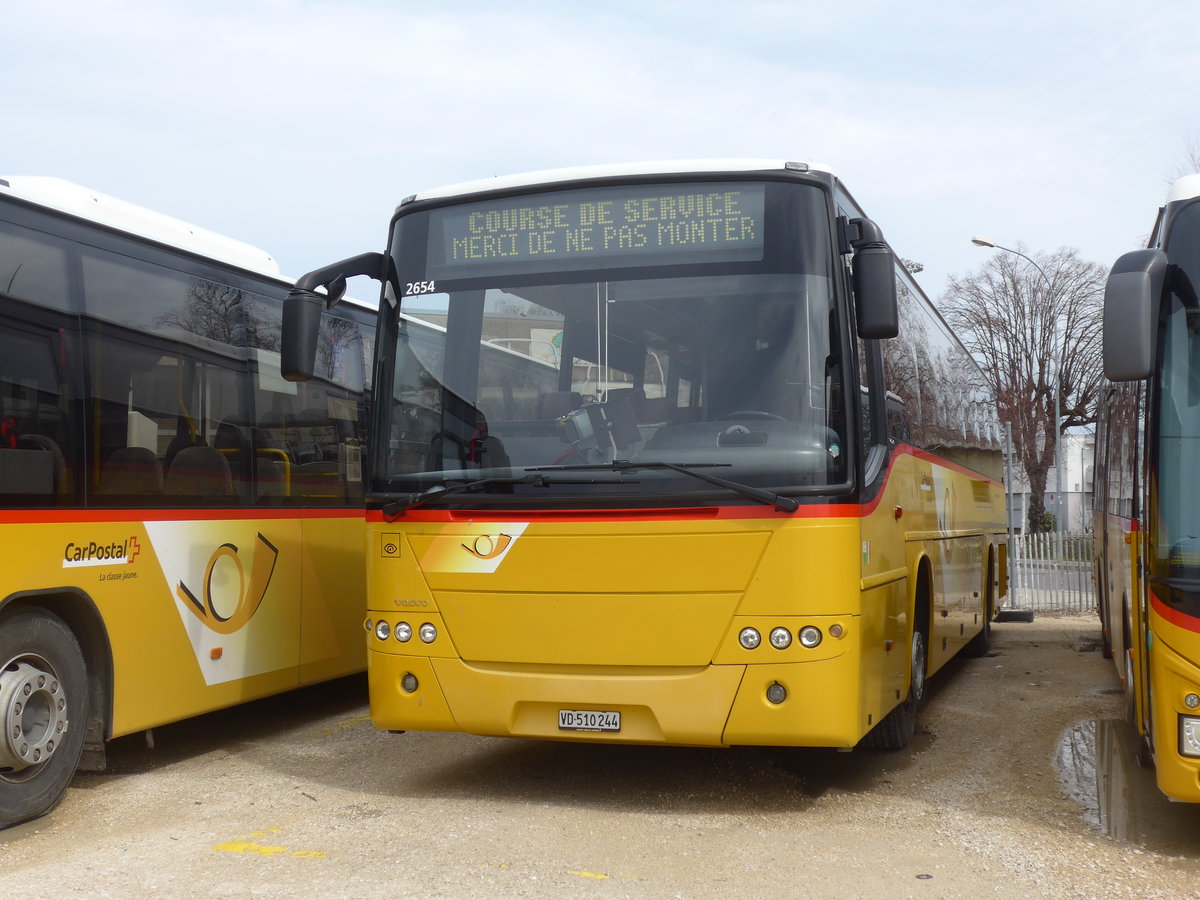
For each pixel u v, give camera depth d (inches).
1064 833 245.4
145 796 284.2
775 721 244.1
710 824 253.1
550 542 257.0
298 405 372.5
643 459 255.8
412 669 266.1
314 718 390.6
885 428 296.4
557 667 256.5
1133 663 287.4
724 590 247.1
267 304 361.7
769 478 247.4
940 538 385.4
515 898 204.7
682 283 263.0
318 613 375.6
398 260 284.4
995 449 594.9
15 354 263.6
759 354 255.1
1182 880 214.1
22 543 260.8
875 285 250.4
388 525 271.4
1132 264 224.7
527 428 264.7
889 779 296.2
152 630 301.0
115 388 293.1
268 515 351.9
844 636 246.2
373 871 220.5
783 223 260.8
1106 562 454.3
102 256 293.6
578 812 263.3
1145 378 224.8
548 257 272.2
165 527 307.3
